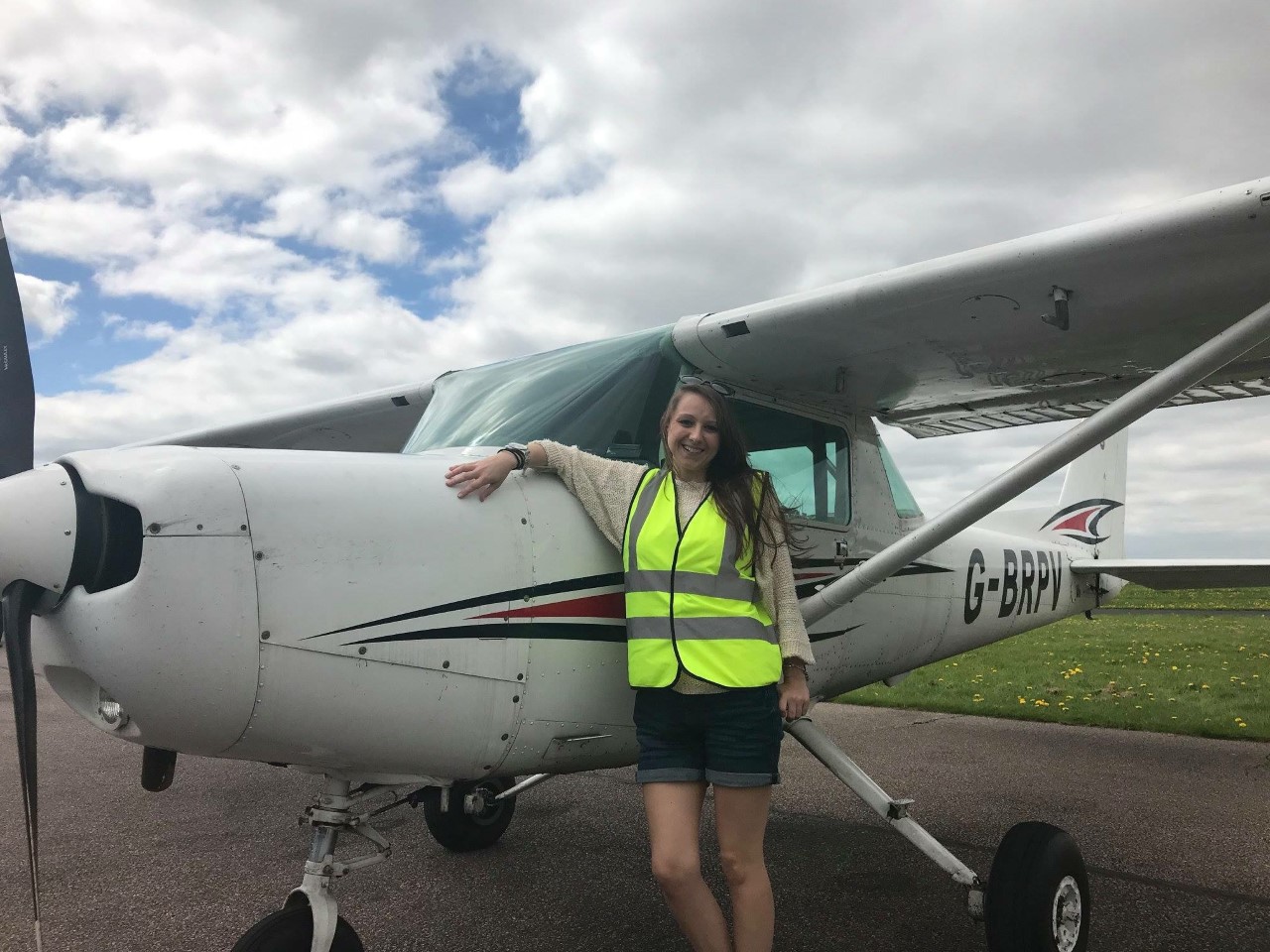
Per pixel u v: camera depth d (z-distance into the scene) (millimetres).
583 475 2037
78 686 1689
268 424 4070
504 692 1850
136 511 1558
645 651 1795
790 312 2426
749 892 1731
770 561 1890
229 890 2959
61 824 3789
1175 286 2252
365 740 1687
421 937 2561
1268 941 2486
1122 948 2441
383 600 1680
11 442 1980
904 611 3326
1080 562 4824
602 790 4367
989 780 4457
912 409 3475
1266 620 14578
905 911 2725
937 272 2273
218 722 1533
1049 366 2885
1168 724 5875
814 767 4836
